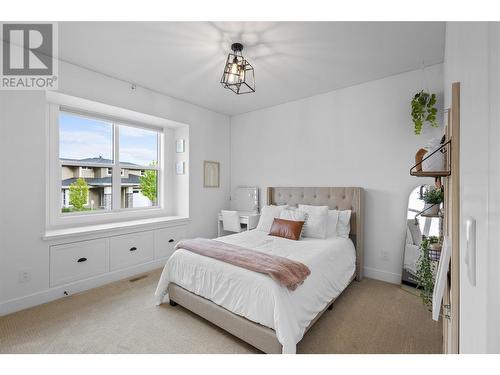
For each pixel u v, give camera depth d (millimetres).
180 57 2545
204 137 4254
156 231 3537
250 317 1734
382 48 2357
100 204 3420
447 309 1301
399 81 2930
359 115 3230
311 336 1925
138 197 3863
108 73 2912
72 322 2113
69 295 2639
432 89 2715
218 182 4516
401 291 2744
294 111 3863
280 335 1530
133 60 2605
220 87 3336
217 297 1956
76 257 2727
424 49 2371
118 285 2922
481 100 555
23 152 2346
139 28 2068
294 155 3867
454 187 961
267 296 1669
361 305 2426
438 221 2611
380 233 3080
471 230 596
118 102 3074
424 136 2773
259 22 1979
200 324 2096
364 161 3199
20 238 2330
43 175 2473
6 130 2252
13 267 2293
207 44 2299
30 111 2389
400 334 1948
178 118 3811
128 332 1976
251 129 4434
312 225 3021
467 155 712
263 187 4270
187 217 3979
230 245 2459
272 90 3438
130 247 3234
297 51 2414
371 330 2002
